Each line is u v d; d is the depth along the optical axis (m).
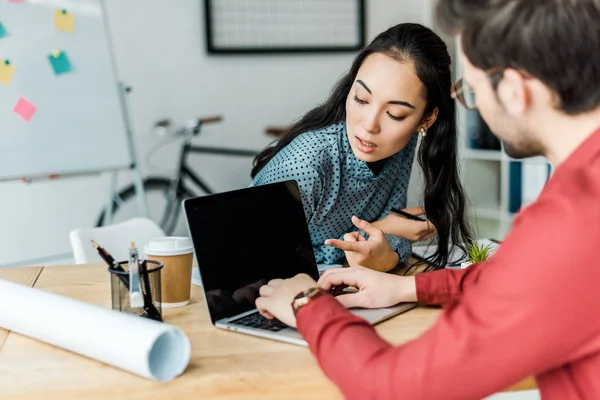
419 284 1.13
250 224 1.18
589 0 0.61
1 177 2.62
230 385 0.84
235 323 1.05
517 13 0.62
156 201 3.74
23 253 3.51
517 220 0.66
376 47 1.31
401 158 1.61
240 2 3.79
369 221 1.62
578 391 0.65
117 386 0.84
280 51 3.88
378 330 1.03
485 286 0.65
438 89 1.31
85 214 3.61
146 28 3.64
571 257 0.59
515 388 0.87
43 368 0.91
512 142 0.70
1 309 1.04
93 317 0.93
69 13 2.79
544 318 0.60
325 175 1.46
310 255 1.27
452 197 1.47
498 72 0.66
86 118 2.81
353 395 0.70
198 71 3.77
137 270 1.04
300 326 0.80
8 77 2.64
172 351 0.88
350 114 1.33
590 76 0.62
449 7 0.67
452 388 0.64
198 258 1.08
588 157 0.64
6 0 2.66
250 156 3.88
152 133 3.71
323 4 3.94
